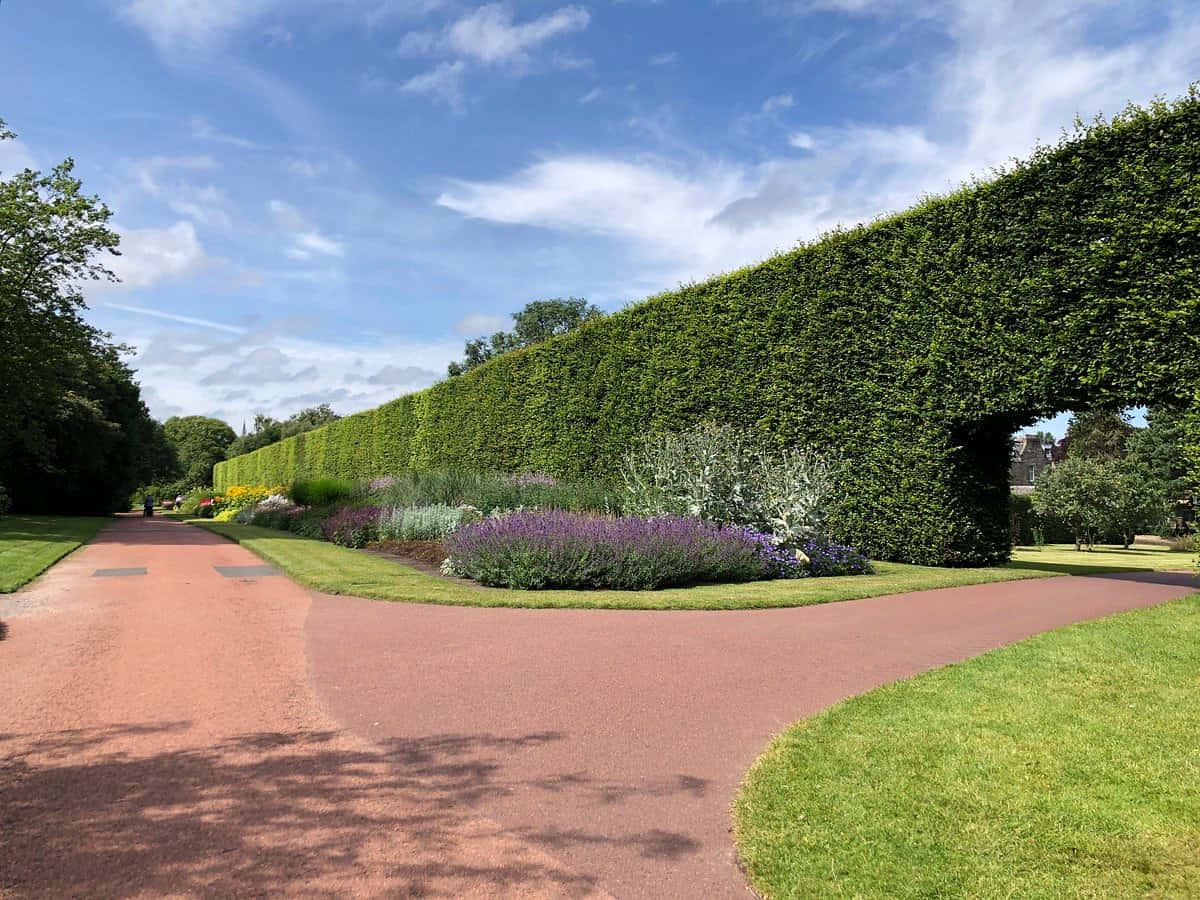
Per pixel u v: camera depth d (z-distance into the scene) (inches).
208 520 1339.8
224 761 144.6
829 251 508.4
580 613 288.8
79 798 127.6
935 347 443.2
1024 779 133.6
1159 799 125.6
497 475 714.2
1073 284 376.5
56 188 917.8
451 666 212.4
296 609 299.9
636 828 119.4
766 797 128.1
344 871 105.2
